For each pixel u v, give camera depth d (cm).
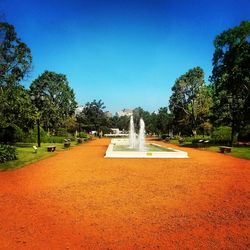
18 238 596
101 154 2302
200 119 5197
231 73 3180
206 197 924
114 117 10369
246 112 3100
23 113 3027
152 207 812
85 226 664
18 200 889
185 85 5609
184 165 1641
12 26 2962
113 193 974
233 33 3212
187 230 638
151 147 2836
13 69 3067
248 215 741
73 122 5916
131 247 554
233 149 2672
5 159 1730
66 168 1527
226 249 543
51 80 5506
